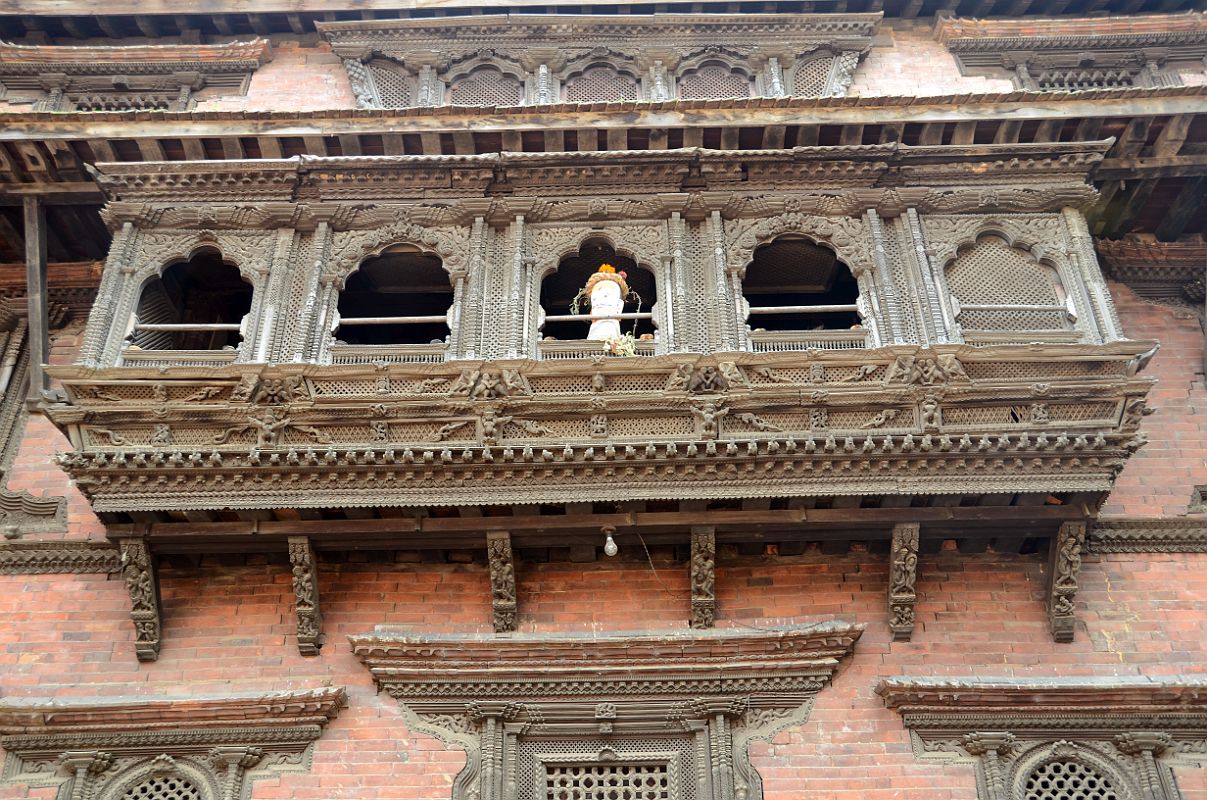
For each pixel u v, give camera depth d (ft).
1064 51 47.67
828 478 33.71
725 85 46.32
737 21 46.68
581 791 32.65
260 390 34.06
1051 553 35.22
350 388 34.35
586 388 34.19
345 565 36.19
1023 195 38.14
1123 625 35.37
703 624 34.76
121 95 46.88
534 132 39.09
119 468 33.63
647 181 38.73
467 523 34.32
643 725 33.24
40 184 39.88
